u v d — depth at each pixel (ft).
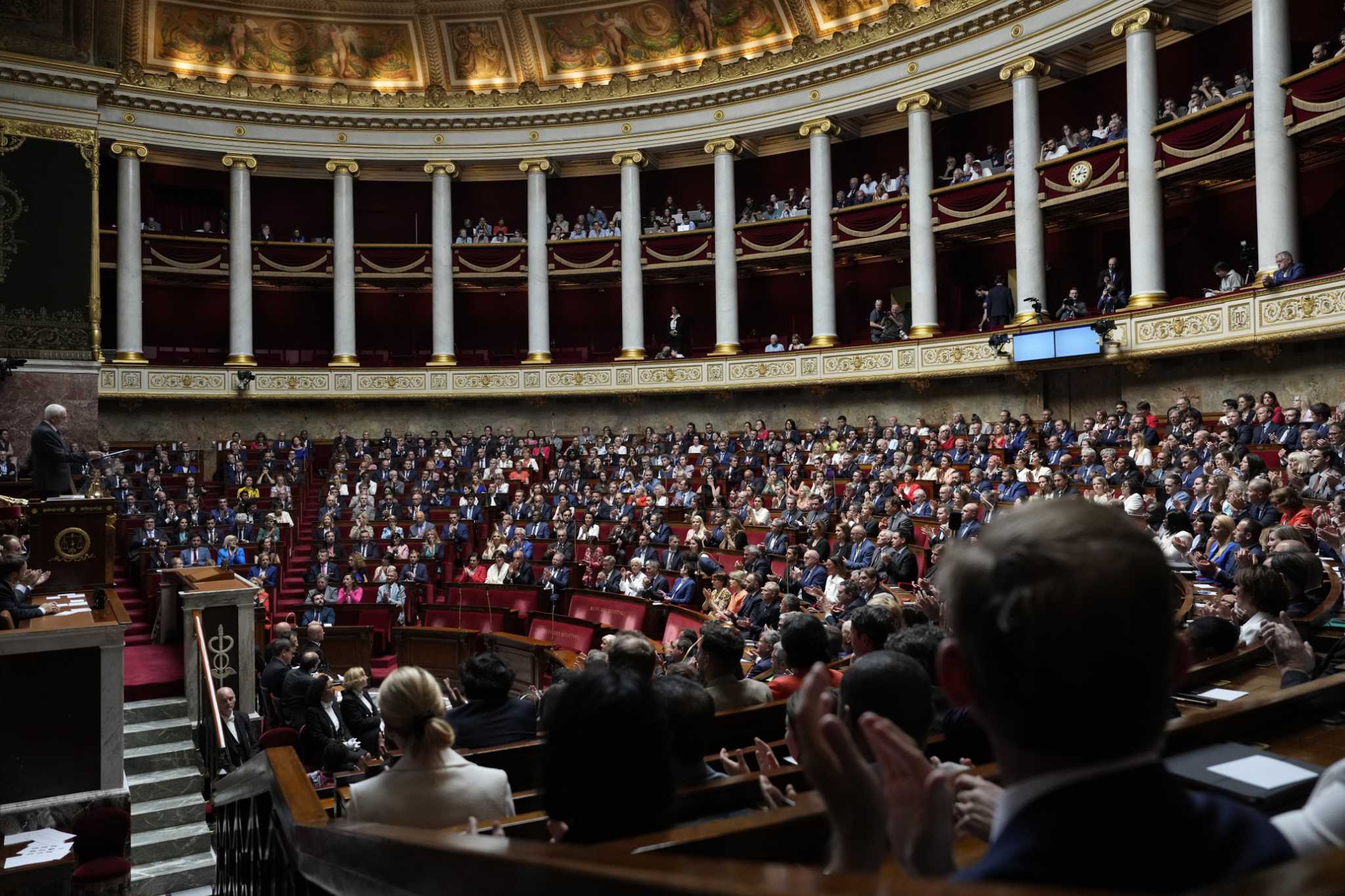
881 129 93.20
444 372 99.25
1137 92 68.64
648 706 6.72
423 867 5.80
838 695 9.01
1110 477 49.80
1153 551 3.88
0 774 26.99
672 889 3.31
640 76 98.12
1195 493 40.22
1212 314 61.36
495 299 110.22
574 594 55.01
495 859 4.78
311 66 99.60
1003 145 86.48
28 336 65.67
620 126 97.91
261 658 45.44
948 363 78.89
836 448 72.69
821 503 57.31
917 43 81.61
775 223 92.43
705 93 93.81
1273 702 9.31
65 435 66.39
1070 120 82.94
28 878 24.64
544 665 47.11
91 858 26.78
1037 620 3.63
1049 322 72.28
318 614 58.08
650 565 54.54
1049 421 62.75
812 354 87.51
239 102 96.48
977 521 42.19
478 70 100.94
